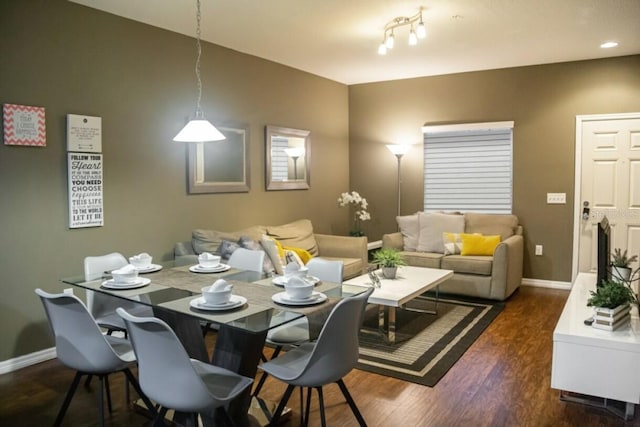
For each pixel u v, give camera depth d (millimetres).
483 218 5707
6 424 2588
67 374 3260
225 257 3895
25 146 3324
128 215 3969
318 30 4266
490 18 3947
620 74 5191
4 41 3189
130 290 2512
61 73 3498
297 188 5820
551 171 5594
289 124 5688
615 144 5277
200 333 2777
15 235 3295
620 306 2832
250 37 4480
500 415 2664
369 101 6668
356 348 2176
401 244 5828
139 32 4004
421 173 6379
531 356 3520
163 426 2100
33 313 3412
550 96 5543
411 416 2648
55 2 3447
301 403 2619
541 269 5715
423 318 4457
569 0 3549
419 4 3613
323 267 3014
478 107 5949
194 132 3023
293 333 2711
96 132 3709
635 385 2580
